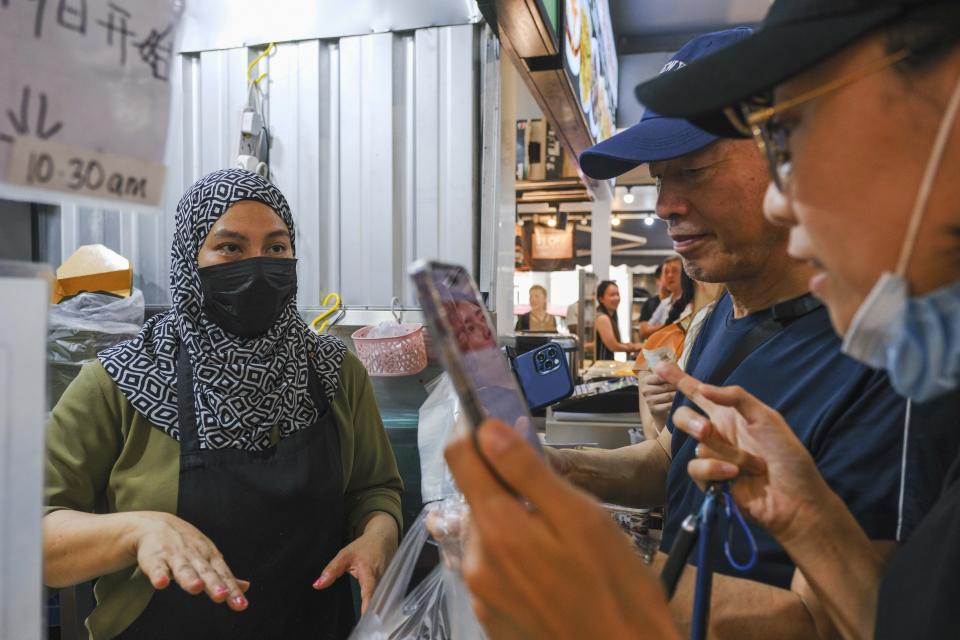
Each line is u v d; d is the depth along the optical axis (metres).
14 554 0.38
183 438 1.20
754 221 1.00
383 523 1.34
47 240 2.11
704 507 0.68
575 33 2.38
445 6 1.89
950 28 0.42
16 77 0.37
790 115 0.50
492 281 1.94
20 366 0.39
